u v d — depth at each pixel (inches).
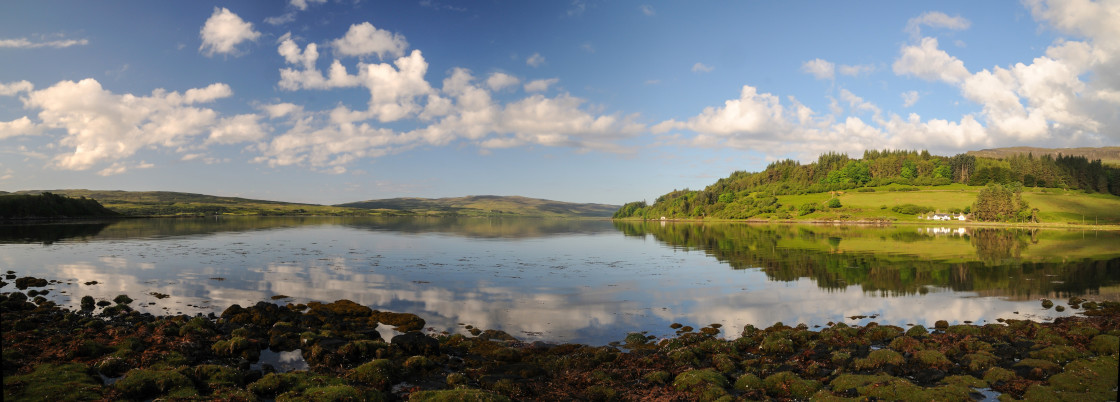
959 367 813.2
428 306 1413.6
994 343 934.4
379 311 1302.9
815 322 1222.9
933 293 1581.0
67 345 896.9
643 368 859.4
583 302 1467.8
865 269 2158.0
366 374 780.0
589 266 2300.7
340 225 6943.9
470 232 5354.3
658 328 1173.7
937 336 997.2
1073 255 2642.7
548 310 1362.0
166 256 2566.4
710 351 956.6
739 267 2262.6
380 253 2832.2
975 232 4992.6
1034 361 799.1
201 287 1685.5
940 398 663.1
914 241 3759.8
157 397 685.3
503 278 1909.4
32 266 2174.0
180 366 791.7
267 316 1197.7
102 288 1651.1
